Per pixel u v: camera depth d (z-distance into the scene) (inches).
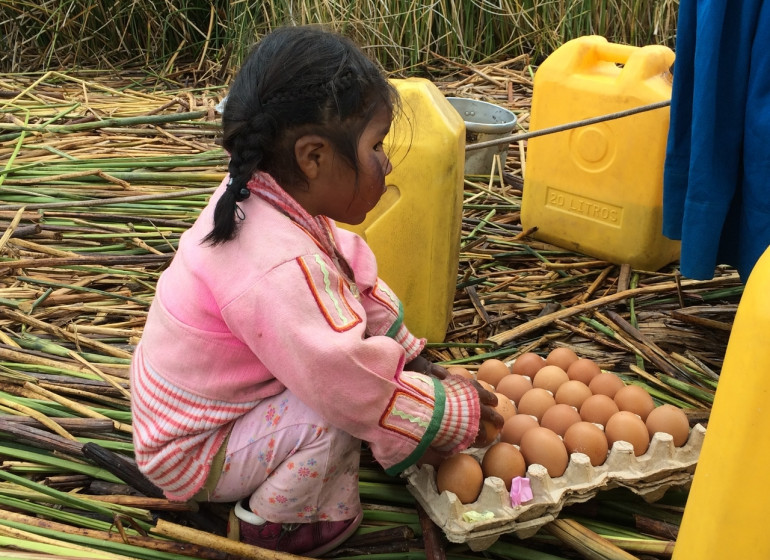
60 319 92.7
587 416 66.9
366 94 51.8
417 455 57.7
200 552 60.2
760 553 43.1
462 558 61.3
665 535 63.6
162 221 112.7
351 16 181.0
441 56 193.9
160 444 56.4
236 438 56.7
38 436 69.9
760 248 74.8
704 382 81.9
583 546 61.3
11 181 121.8
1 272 99.9
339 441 56.7
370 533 63.1
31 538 60.3
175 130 147.1
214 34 199.3
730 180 75.8
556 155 105.4
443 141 78.3
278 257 52.0
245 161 51.9
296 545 60.5
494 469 61.0
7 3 187.6
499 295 99.3
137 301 94.0
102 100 165.0
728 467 42.8
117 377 80.1
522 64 191.8
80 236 107.9
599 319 93.0
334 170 53.4
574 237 107.6
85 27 194.2
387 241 82.9
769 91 70.8
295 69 50.5
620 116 89.4
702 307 95.3
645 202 98.9
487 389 68.6
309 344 51.6
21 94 161.0
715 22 70.4
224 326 54.5
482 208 121.7
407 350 68.8
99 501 64.1
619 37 187.2
